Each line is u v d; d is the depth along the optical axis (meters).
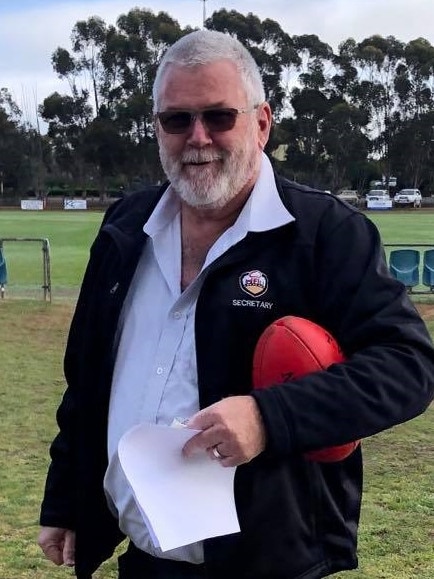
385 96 78.81
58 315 12.79
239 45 2.17
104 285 2.35
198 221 2.22
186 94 2.10
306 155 76.44
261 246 2.07
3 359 9.83
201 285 2.12
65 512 2.51
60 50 78.19
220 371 2.05
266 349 1.98
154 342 2.22
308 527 2.10
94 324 2.35
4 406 7.69
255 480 2.02
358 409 1.83
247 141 2.14
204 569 2.16
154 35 75.62
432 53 76.69
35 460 6.14
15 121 84.56
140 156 73.94
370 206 67.94
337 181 77.69
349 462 2.18
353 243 2.05
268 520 2.04
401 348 1.93
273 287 2.04
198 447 1.85
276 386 1.84
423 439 6.68
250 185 2.19
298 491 2.08
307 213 2.09
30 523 4.93
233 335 2.05
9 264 21.20
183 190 2.14
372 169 80.62
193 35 2.14
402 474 5.80
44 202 75.19
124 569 2.41
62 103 78.88
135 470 1.91
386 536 4.68
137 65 77.06
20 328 11.77
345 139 75.44
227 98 2.10
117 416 2.25
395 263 15.33
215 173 2.12
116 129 73.50
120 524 2.32
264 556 2.05
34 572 4.29
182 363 2.14
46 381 8.74
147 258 2.31
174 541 1.88
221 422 1.78
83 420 2.38
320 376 1.86
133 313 2.28
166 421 2.13
